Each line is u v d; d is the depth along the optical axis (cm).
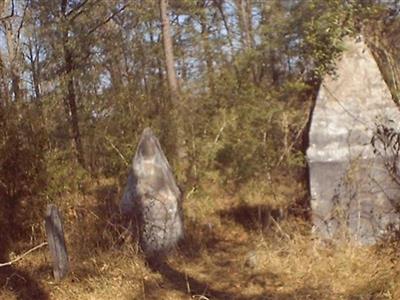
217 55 1310
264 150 911
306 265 577
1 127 698
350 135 634
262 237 662
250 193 909
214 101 1063
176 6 1366
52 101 905
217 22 1470
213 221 796
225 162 997
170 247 647
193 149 962
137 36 1297
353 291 511
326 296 506
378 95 642
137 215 648
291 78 1031
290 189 837
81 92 1049
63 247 577
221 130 984
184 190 879
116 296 536
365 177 624
